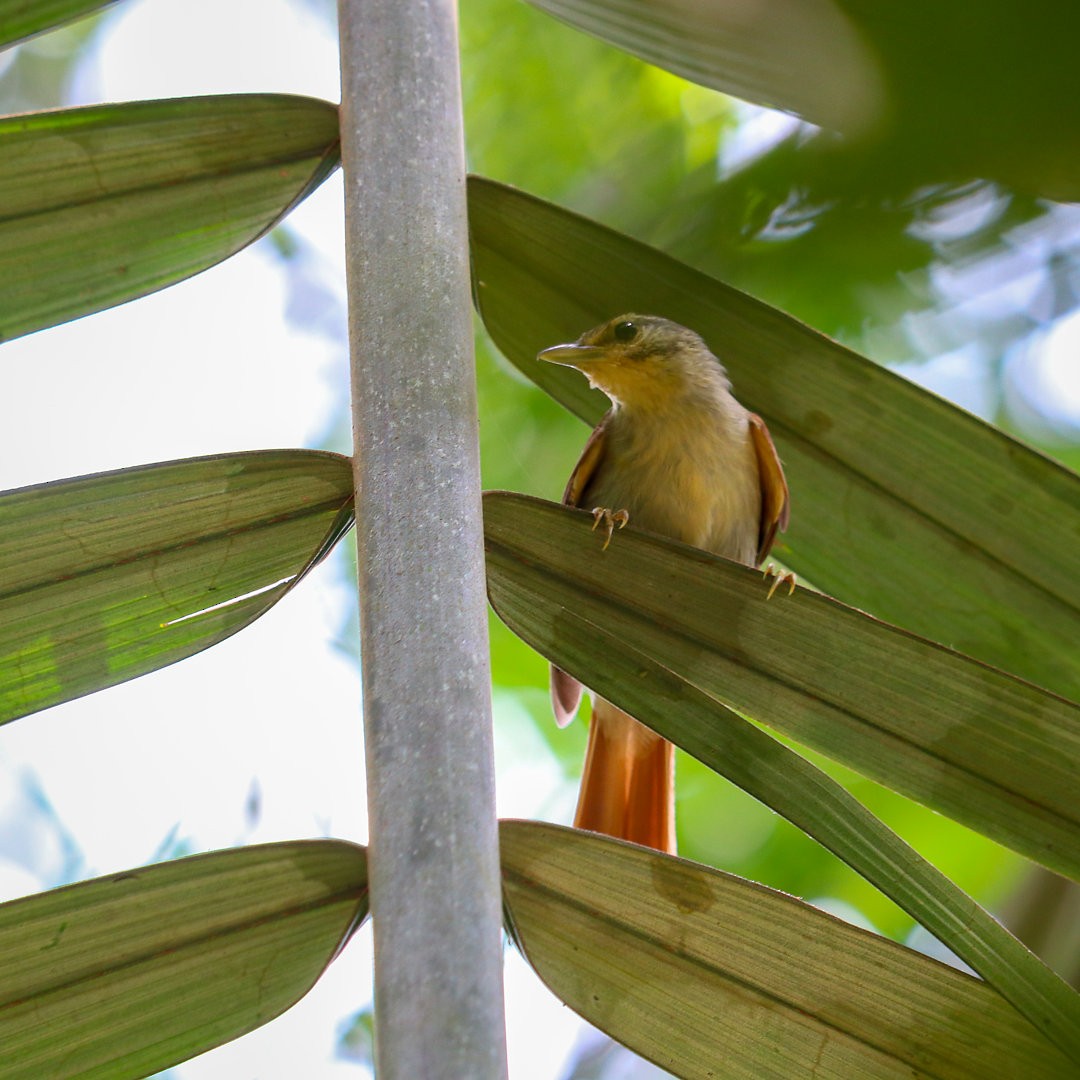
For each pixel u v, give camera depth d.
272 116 4.74
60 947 4.27
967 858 9.55
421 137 4.52
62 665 4.61
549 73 10.01
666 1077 10.06
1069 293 8.64
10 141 4.66
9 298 4.79
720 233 5.90
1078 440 9.40
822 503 5.46
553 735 10.23
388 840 3.76
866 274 6.69
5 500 4.43
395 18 4.63
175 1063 4.37
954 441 5.32
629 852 4.42
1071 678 5.20
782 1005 4.52
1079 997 4.27
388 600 4.01
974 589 5.30
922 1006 4.47
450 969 3.61
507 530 4.77
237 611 4.67
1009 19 2.45
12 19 4.80
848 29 2.81
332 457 4.54
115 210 4.79
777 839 10.01
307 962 4.38
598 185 9.77
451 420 4.20
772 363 5.48
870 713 4.74
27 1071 4.30
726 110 9.73
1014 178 2.67
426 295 4.33
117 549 4.55
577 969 4.53
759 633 4.80
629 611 4.85
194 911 4.30
